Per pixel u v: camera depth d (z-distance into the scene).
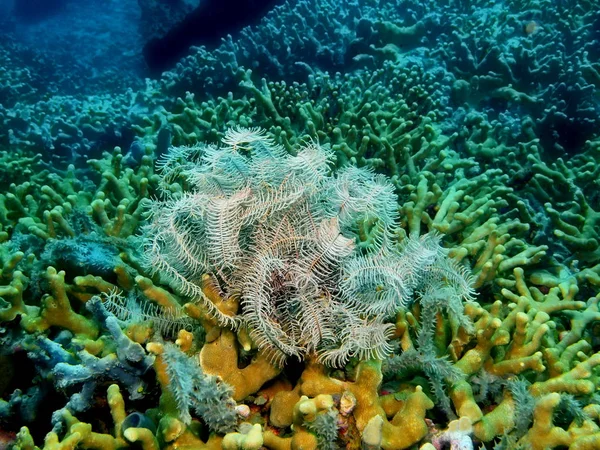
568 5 1.15
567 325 0.49
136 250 0.48
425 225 0.59
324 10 1.17
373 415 0.33
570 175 0.70
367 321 0.36
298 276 0.34
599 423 0.37
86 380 0.35
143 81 2.00
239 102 0.88
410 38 1.11
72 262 0.46
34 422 0.42
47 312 0.41
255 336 0.34
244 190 0.37
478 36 1.06
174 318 0.39
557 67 0.93
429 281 0.41
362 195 0.39
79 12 3.17
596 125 0.82
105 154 0.78
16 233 0.55
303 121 0.81
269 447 0.33
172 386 0.30
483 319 0.39
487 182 0.68
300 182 0.38
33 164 0.86
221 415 0.32
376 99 0.88
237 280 0.36
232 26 1.79
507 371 0.39
